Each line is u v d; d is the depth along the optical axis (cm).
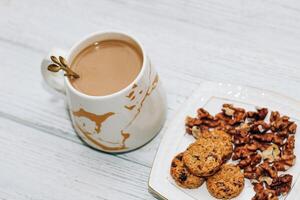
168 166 66
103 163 69
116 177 68
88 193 67
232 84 69
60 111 73
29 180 68
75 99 62
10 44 80
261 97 68
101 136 65
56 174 69
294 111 67
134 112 63
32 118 73
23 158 70
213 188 62
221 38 76
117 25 80
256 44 75
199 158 63
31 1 84
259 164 65
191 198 63
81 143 71
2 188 68
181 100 72
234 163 66
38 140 71
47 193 67
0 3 84
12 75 77
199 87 70
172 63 75
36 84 76
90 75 64
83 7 82
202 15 79
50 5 83
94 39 66
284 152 64
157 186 64
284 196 62
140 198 66
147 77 62
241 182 63
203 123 68
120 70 64
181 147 67
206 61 75
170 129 68
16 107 74
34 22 82
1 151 71
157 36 78
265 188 63
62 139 71
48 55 65
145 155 69
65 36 80
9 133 72
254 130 67
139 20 80
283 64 72
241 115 67
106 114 62
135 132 65
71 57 65
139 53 64
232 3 79
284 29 75
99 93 62
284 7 77
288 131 65
